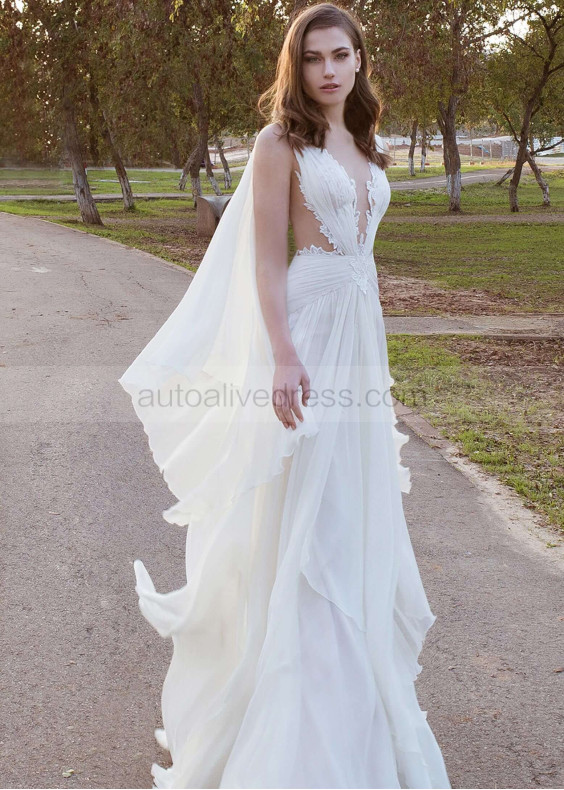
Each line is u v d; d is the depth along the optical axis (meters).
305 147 2.15
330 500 2.15
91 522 4.59
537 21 34.78
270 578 2.21
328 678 2.04
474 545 4.51
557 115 39.16
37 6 20.42
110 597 3.77
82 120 22.81
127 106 23.62
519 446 6.23
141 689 3.06
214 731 2.20
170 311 11.45
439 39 22.25
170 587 3.87
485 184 58.88
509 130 40.25
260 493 2.22
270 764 1.98
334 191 2.14
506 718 2.95
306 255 2.22
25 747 2.71
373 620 2.14
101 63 21.59
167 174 69.62
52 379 7.67
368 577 2.17
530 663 3.33
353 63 2.21
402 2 19.44
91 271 15.45
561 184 59.97
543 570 4.23
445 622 3.64
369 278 2.29
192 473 2.38
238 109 27.12
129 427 6.29
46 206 36.91
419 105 35.78
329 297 2.21
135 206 35.84
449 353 9.68
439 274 17.95
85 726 2.83
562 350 10.01
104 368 8.12
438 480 5.49
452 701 3.05
